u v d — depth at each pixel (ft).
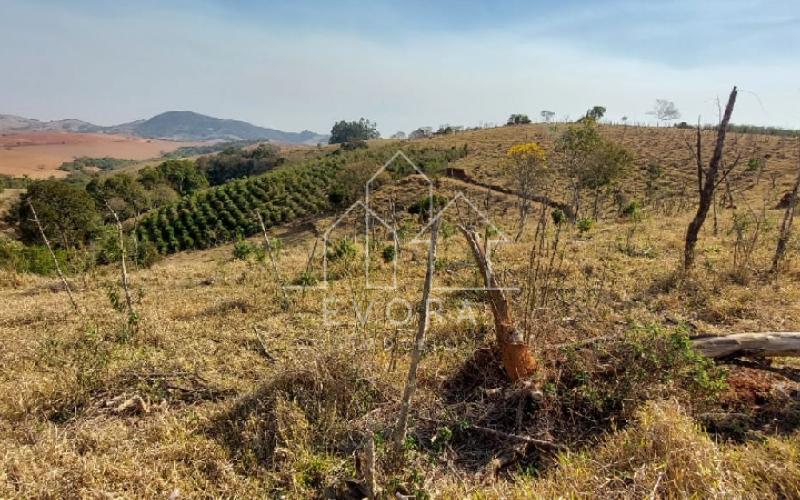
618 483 9.11
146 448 11.16
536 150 67.10
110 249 23.77
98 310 23.89
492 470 10.36
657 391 11.63
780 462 9.18
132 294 27.61
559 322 15.69
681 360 11.73
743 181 98.94
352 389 12.97
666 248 32.86
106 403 13.84
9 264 39.78
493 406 12.28
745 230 32.76
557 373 12.73
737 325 17.25
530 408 11.84
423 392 13.29
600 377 12.62
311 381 13.21
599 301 19.49
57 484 9.62
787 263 23.25
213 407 13.25
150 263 51.26
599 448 10.54
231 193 140.36
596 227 51.29
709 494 8.29
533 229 54.44
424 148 181.88
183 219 125.90
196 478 10.32
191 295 26.53
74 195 94.17
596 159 79.30
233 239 116.67
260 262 35.63
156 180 182.50
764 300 19.43
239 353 17.57
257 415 12.33
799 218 43.65
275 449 10.84
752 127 163.73
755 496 8.34
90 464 10.18
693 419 10.80
